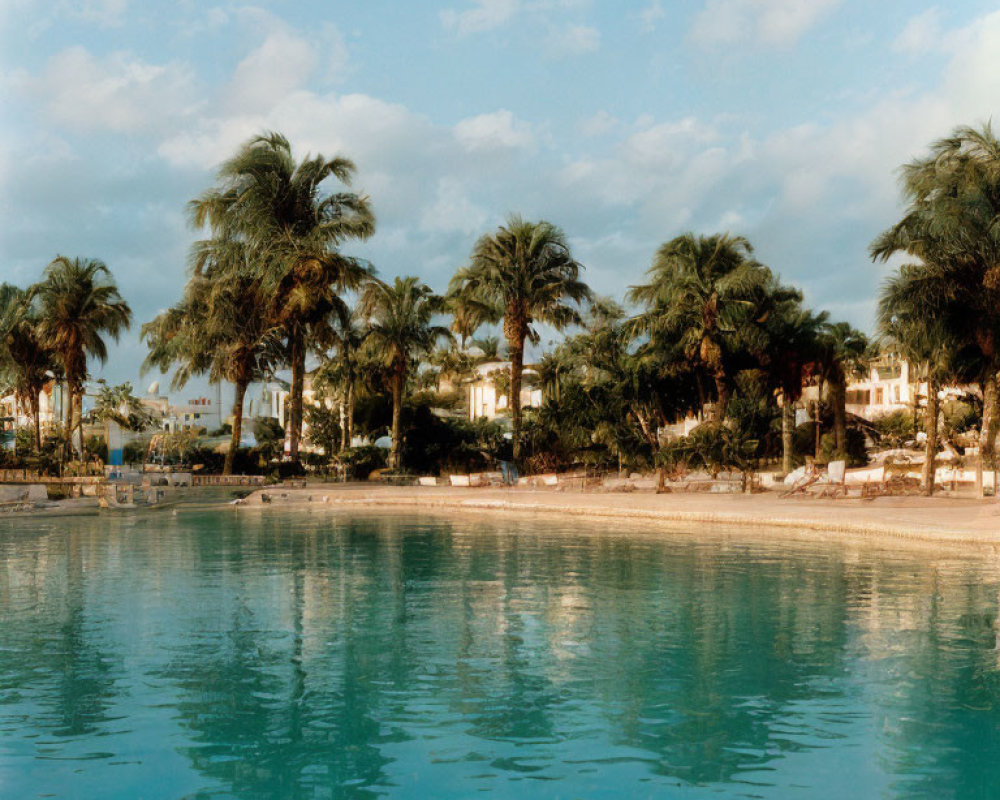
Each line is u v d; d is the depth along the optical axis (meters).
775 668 7.56
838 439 46.94
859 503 25.17
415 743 5.80
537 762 5.47
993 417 27.19
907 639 8.62
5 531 20.17
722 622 9.41
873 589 11.48
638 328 42.62
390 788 5.07
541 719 6.26
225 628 9.13
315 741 5.83
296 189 42.78
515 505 26.48
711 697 6.76
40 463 42.06
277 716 6.31
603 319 44.62
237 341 45.12
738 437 33.88
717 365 41.50
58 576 12.78
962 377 28.42
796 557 14.81
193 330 46.53
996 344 26.14
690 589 11.55
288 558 14.94
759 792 5.00
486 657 7.94
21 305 46.28
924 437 51.03
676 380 44.97
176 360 49.16
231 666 7.62
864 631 8.98
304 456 52.75
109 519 23.97
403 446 51.53
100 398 69.31
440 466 51.25
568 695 6.81
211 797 4.94
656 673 7.43
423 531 20.03
